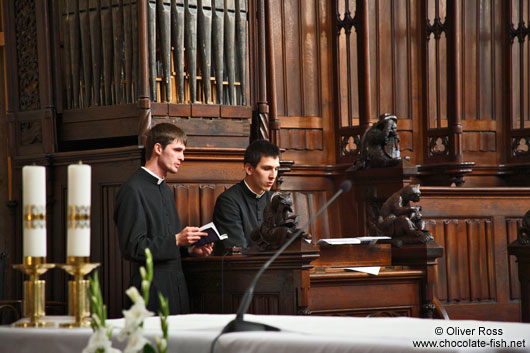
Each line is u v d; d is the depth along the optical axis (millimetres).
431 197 8156
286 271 5281
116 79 7566
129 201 5828
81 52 7750
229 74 7941
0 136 9039
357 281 5535
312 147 9117
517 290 8430
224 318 3551
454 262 8180
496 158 9859
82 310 3146
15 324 3221
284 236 5316
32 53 7898
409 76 9562
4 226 8945
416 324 3170
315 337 2740
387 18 9523
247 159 6621
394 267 5930
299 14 9148
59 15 7852
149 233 5914
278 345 2740
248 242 6516
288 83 9047
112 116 7520
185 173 7402
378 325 3145
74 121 7734
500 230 8414
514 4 9961
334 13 9266
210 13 7832
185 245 5805
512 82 9906
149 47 7484
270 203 5484
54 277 7598
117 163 7211
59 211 7629
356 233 8289
